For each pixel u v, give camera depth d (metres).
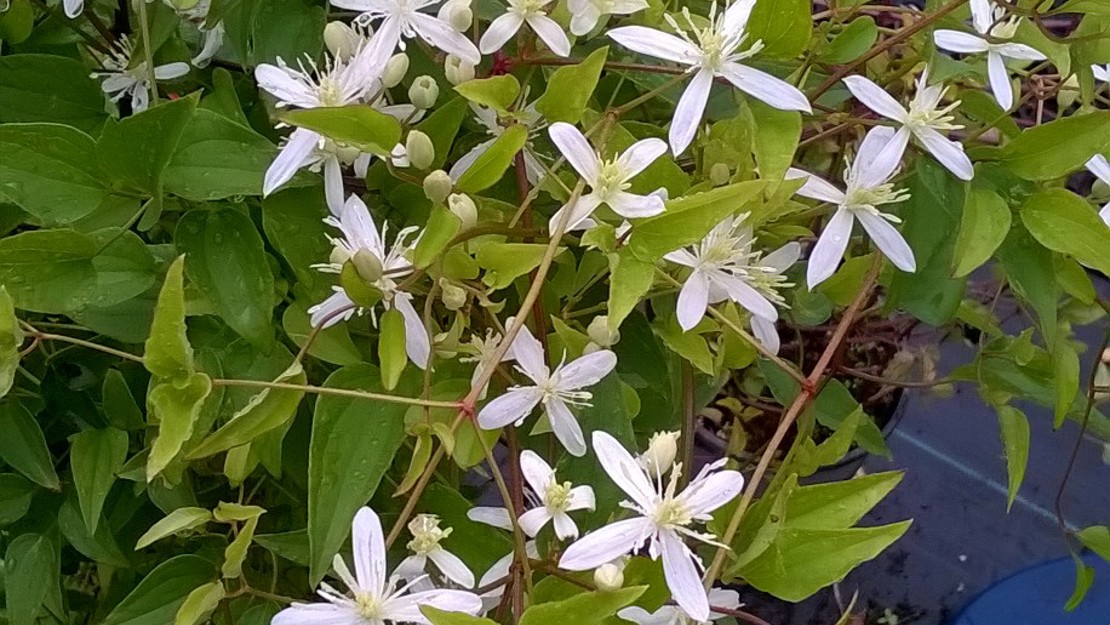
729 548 0.18
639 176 0.20
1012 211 0.21
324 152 0.20
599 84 0.23
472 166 0.19
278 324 0.22
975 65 0.22
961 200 0.21
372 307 0.19
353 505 0.18
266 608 0.21
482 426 0.19
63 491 0.23
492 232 0.19
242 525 0.21
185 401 0.17
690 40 0.21
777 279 0.22
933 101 0.21
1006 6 0.21
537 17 0.20
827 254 0.21
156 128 0.19
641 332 0.22
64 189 0.19
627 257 0.18
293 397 0.18
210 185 0.19
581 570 0.18
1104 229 0.20
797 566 0.18
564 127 0.18
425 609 0.16
